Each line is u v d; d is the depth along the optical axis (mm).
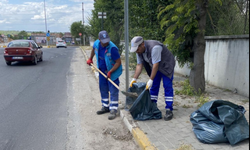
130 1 7918
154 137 3285
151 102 3973
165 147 2994
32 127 4020
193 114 3412
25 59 11820
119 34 14734
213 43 6164
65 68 11375
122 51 14445
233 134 2969
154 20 7246
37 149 3279
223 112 3104
